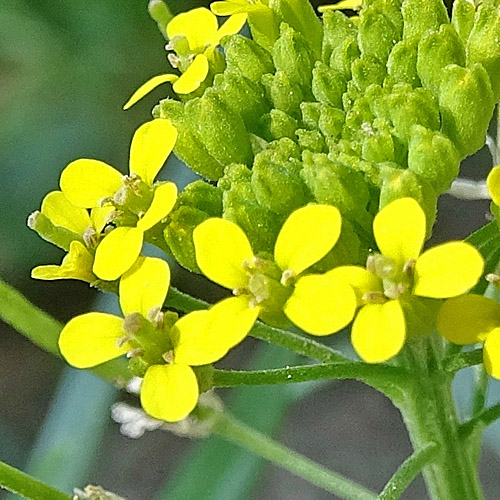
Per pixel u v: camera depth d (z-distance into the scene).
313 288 0.05
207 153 0.06
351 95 0.06
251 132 0.06
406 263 0.05
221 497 0.07
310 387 0.08
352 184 0.05
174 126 0.06
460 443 0.06
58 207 0.06
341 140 0.05
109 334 0.05
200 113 0.06
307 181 0.05
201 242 0.05
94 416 0.08
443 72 0.05
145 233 0.05
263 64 0.06
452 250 0.05
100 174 0.05
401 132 0.05
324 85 0.06
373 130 0.05
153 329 0.05
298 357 0.08
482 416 0.06
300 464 0.06
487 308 0.05
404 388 0.06
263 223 0.05
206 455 0.08
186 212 0.05
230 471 0.08
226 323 0.05
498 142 0.06
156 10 0.06
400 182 0.05
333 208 0.05
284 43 0.06
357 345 0.05
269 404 0.08
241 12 0.06
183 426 0.06
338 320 0.05
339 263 0.05
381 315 0.05
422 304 0.05
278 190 0.05
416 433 0.06
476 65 0.05
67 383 0.08
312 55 0.06
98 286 0.05
